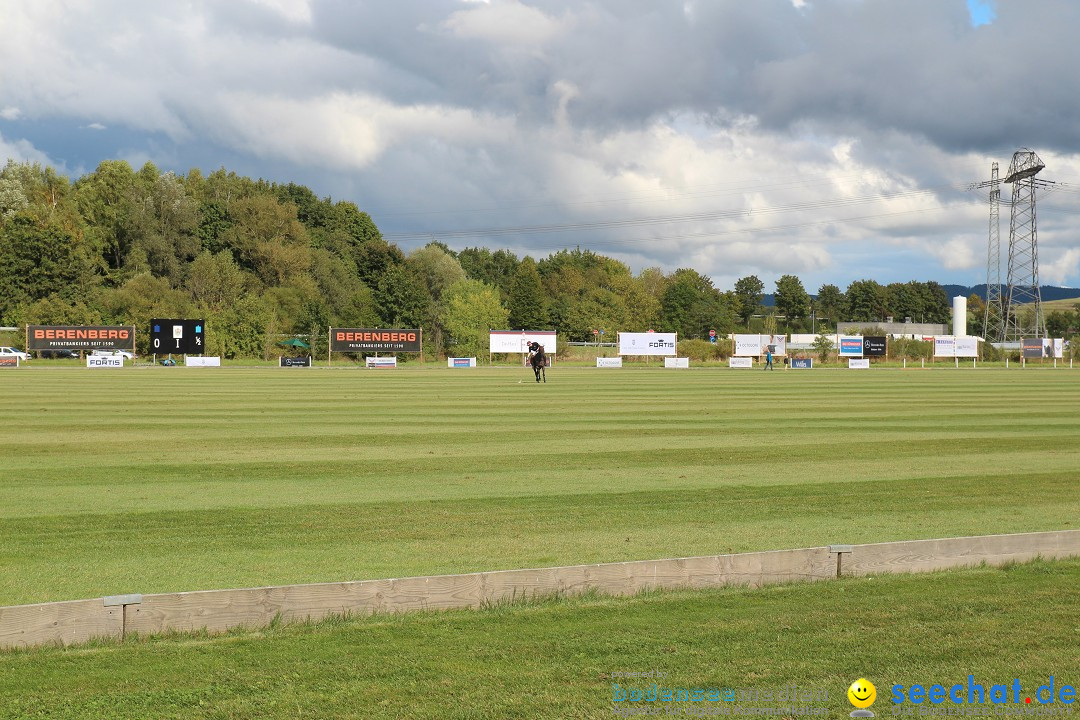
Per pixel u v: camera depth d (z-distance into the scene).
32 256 97.69
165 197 109.00
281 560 10.86
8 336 86.19
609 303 123.50
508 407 30.53
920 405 32.53
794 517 13.48
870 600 9.00
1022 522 13.23
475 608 8.68
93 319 85.00
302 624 8.19
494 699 6.66
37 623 7.52
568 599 8.95
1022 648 7.70
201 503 14.17
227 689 6.79
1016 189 111.62
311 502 14.31
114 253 111.94
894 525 12.98
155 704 6.54
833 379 52.28
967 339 87.88
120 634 7.76
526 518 13.29
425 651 7.55
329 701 6.61
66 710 6.43
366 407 30.16
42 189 112.81
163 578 10.06
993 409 30.97
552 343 81.44
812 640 7.87
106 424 24.53
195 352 71.50
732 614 8.54
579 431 23.62
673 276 160.62
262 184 131.00
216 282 99.38
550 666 7.27
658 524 12.96
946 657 7.50
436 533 12.31
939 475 17.23
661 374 58.56
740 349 84.50
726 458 19.16
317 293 107.88
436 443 21.09
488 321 90.62
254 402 31.95
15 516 13.16
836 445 21.28
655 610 8.64
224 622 8.02
